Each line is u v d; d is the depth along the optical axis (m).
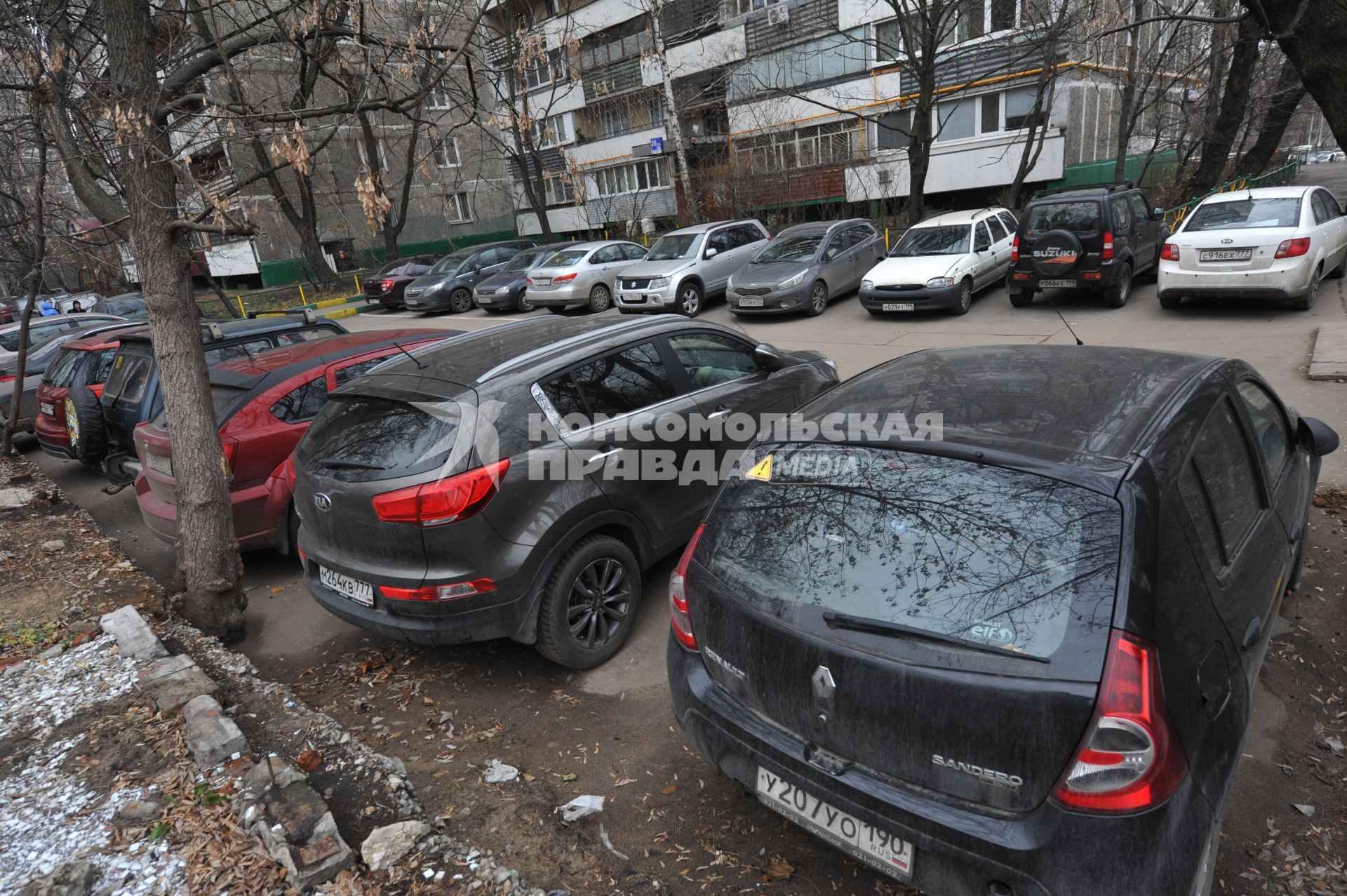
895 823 1.94
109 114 4.19
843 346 10.90
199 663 4.02
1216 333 9.00
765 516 2.46
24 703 3.68
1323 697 3.08
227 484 4.62
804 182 24.45
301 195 24.55
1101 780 1.67
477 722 3.54
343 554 3.70
